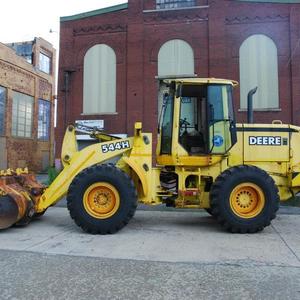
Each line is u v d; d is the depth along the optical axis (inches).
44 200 344.2
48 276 206.5
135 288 189.5
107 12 806.5
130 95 789.2
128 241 287.9
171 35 781.3
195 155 336.5
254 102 750.5
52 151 1477.6
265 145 350.9
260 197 320.8
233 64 761.0
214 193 320.8
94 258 240.8
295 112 738.8
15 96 1245.1
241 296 179.6
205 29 772.0
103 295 180.7
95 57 812.6
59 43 826.2
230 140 338.6
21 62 1270.9
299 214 422.0
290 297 178.7
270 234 316.2
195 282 197.8
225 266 224.8
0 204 313.6
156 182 341.4
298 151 354.3
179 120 338.6
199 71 769.6
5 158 1189.7
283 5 751.7
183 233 318.0
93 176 314.7
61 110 821.2
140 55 789.2
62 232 319.6
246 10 759.7
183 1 789.2
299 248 268.4
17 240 289.9
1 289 187.9
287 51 749.3
